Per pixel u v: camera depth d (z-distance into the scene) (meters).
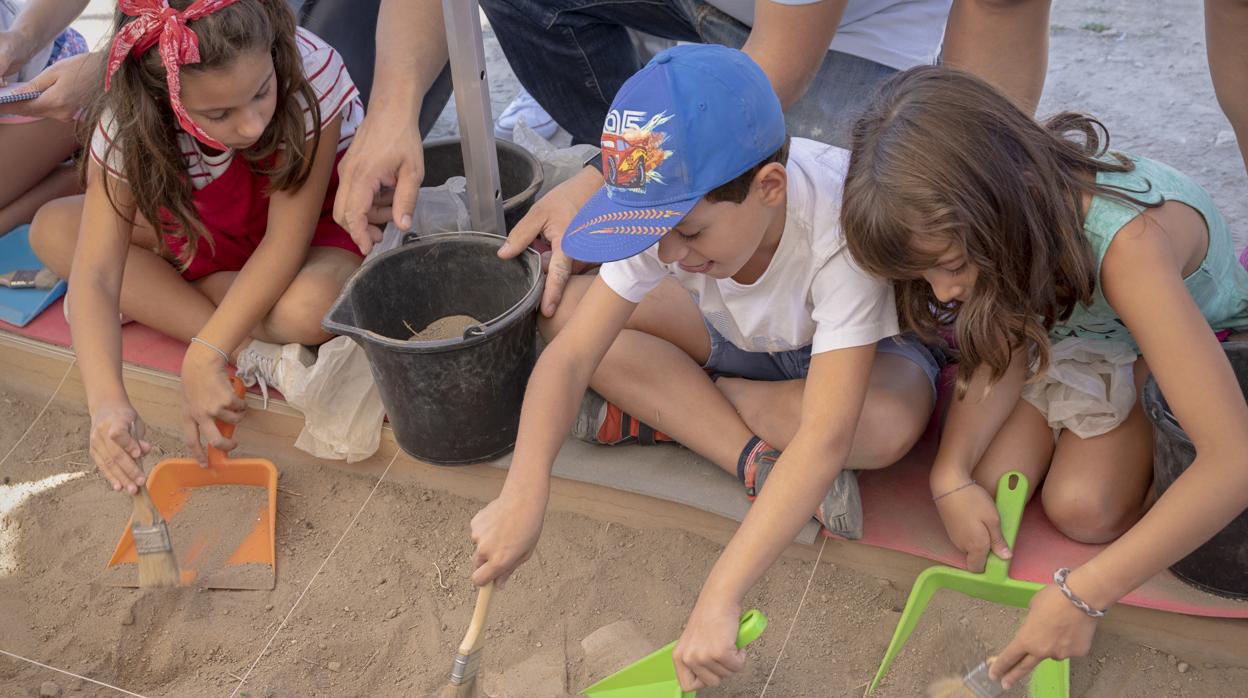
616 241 1.44
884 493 1.94
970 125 1.42
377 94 2.20
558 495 2.07
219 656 1.88
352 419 2.13
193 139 2.03
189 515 2.12
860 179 1.46
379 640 1.89
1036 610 1.51
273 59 1.93
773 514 1.54
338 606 1.96
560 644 1.85
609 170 1.47
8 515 2.19
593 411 2.00
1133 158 1.69
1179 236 1.59
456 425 1.97
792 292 1.68
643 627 1.87
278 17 1.89
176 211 2.07
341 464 2.22
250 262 2.11
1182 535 1.44
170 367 2.28
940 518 1.87
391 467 2.19
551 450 1.68
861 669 1.77
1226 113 2.16
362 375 2.14
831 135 2.24
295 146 2.03
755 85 1.45
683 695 1.62
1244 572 1.64
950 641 1.72
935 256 1.43
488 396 1.94
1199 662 1.74
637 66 2.89
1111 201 1.52
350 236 2.25
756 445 1.88
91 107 2.04
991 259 1.43
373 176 2.07
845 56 2.25
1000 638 1.71
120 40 1.83
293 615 1.94
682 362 1.96
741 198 1.45
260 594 1.98
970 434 1.82
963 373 1.63
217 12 1.76
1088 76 3.56
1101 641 1.78
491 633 1.88
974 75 1.50
